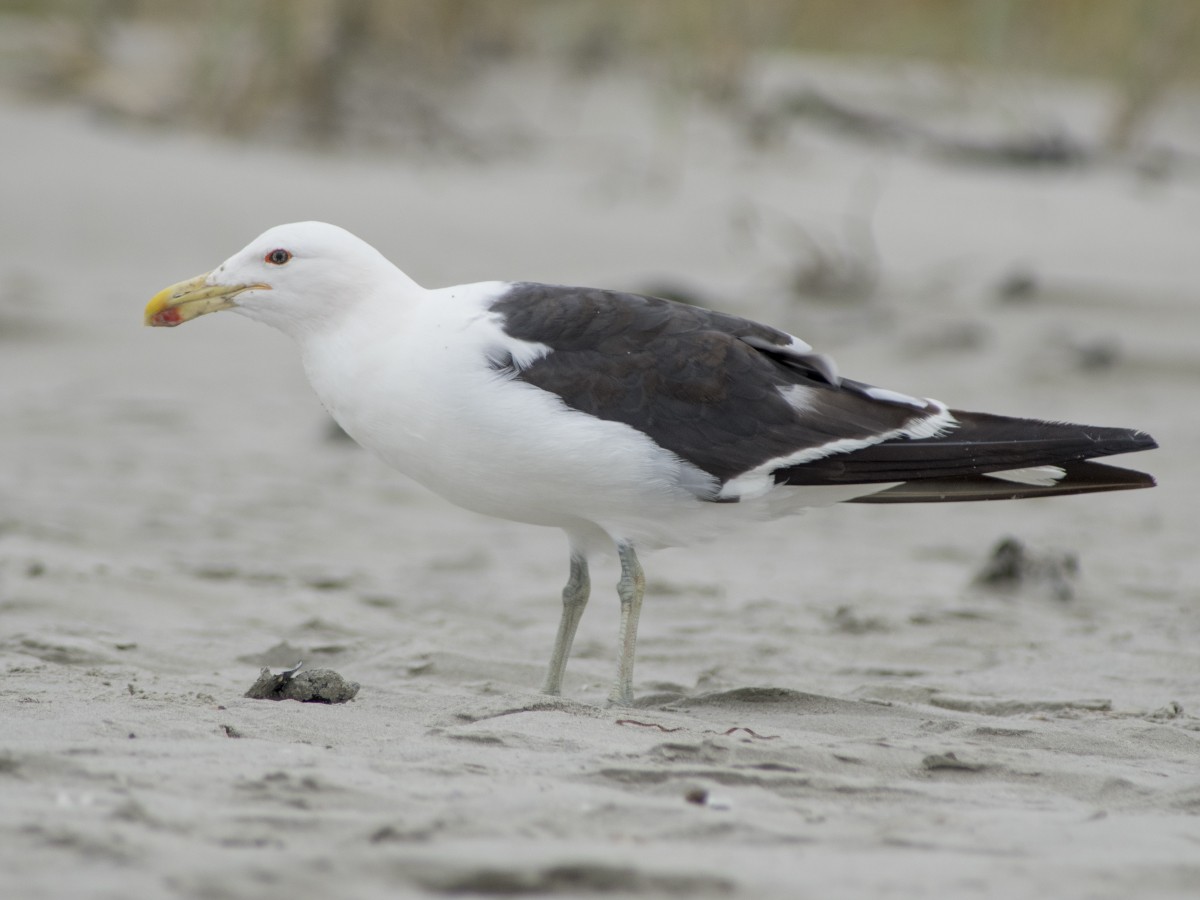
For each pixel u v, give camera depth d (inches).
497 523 561.9
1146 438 336.5
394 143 1241.4
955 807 248.1
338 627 407.2
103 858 194.1
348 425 340.8
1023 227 1148.5
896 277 1008.2
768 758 271.6
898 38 1561.3
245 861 195.2
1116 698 357.1
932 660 395.9
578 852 205.2
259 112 1224.8
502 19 1419.8
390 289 336.8
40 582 420.5
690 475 327.6
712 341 334.3
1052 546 492.7
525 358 325.1
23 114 1160.8
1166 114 1493.6
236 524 525.7
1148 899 200.1
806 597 462.9
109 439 642.2
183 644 380.8
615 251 1037.8
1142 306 952.9
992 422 342.3
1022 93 1467.8
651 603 452.8
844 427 335.3
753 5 1403.8
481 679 366.0
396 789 236.8
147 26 1373.0
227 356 810.2
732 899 194.1
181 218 1004.6
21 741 258.8
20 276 893.8
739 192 1189.7
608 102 1363.2
